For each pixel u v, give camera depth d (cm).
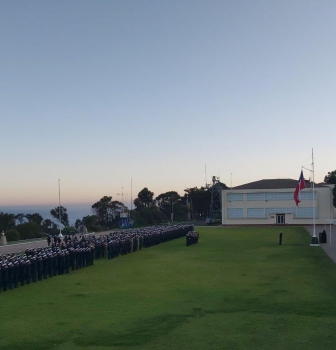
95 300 1811
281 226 8406
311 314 1532
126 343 1242
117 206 11906
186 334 1318
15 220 7769
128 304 1723
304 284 2103
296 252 3562
